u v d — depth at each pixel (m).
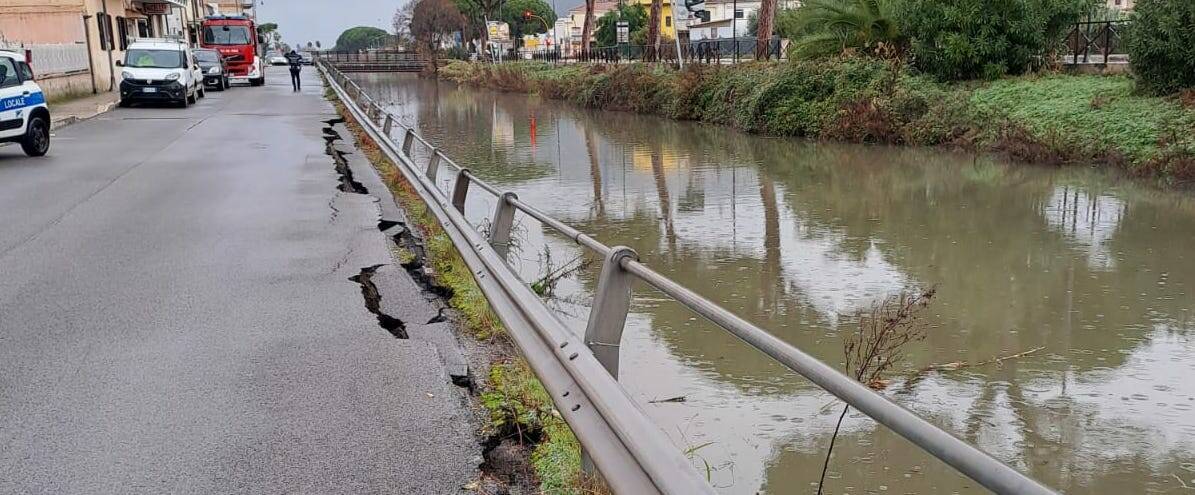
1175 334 7.19
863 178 15.98
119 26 40.94
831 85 23.20
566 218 12.87
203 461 4.08
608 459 3.25
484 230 11.12
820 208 13.16
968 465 1.70
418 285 7.55
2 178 13.80
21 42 33.19
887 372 6.50
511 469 4.15
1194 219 11.57
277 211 10.91
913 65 23.30
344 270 7.87
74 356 5.54
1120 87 18.38
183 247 8.84
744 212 13.04
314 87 44.31
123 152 17.34
